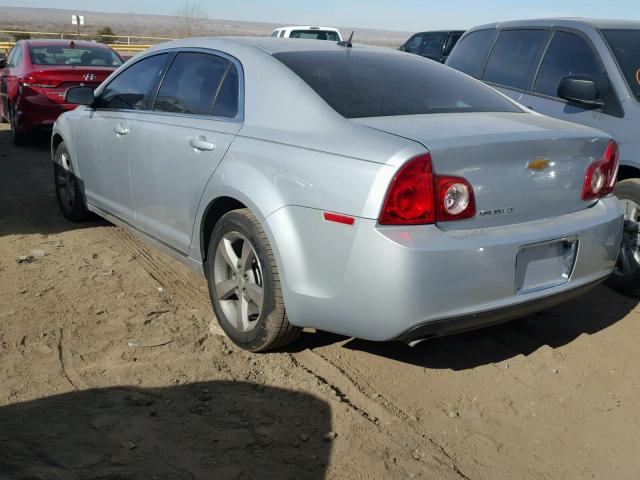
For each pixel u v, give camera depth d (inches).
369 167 119.3
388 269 116.6
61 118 234.4
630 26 215.3
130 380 134.4
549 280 133.7
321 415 124.7
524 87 230.7
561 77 216.7
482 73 254.1
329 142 128.1
